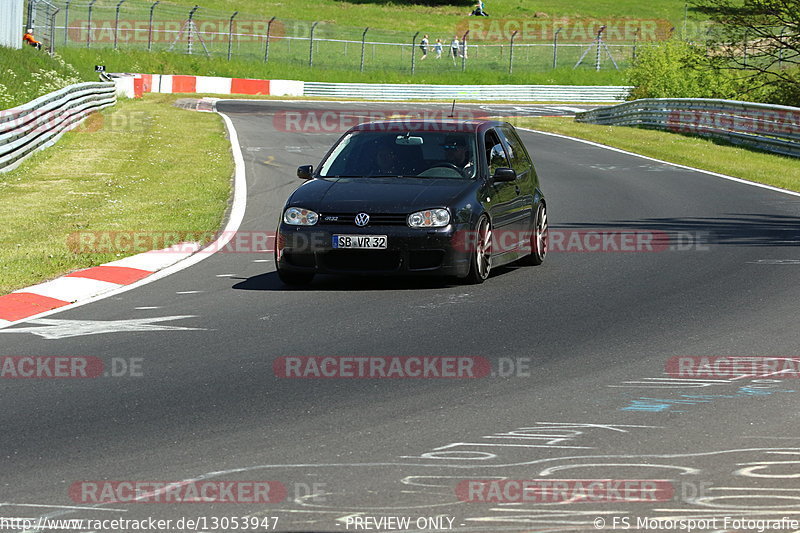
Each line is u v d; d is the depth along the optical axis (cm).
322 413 2102
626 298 3328
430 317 3036
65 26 19300
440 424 2027
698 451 1853
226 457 1833
